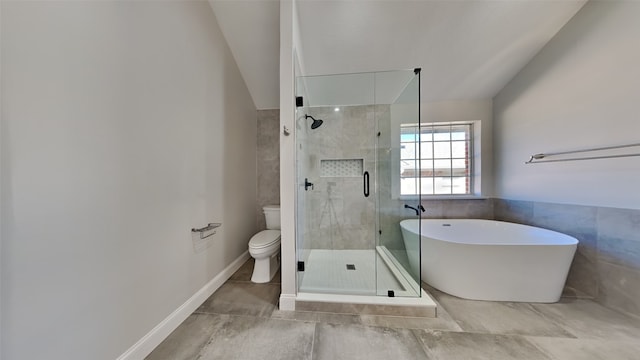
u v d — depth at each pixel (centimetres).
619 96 151
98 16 95
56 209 81
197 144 166
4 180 69
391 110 246
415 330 138
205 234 173
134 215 112
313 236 272
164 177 133
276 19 192
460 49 212
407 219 210
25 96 73
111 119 100
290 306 160
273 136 293
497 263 167
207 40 179
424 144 298
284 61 160
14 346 71
